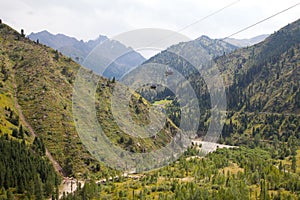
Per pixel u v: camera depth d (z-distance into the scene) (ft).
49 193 345.72
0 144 382.22
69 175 417.08
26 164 368.48
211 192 298.97
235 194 282.97
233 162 465.47
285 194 318.45
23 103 561.43
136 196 298.35
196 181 334.85
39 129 500.33
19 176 346.54
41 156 423.64
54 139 481.87
